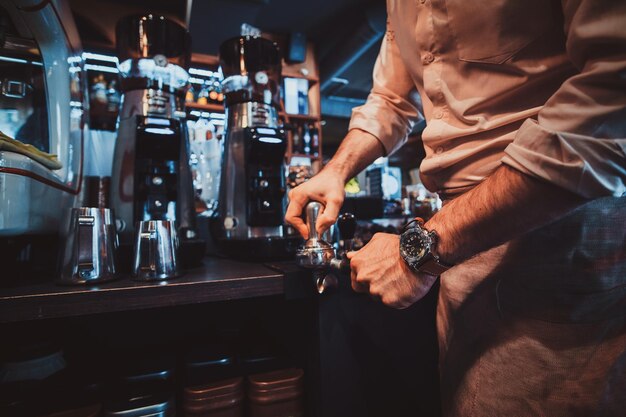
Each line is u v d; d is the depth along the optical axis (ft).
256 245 2.99
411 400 2.83
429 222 1.73
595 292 1.67
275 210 3.34
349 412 2.53
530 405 1.77
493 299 1.92
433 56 2.04
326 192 2.44
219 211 3.56
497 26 1.69
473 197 1.56
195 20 9.64
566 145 1.28
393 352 2.77
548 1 1.59
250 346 3.05
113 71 8.03
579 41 1.34
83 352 3.35
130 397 2.38
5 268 2.32
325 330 2.46
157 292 2.07
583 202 1.33
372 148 2.78
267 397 2.52
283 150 3.37
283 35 12.76
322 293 2.43
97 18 9.44
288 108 12.08
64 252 2.16
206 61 10.36
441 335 2.39
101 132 4.28
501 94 1.82
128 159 3.01
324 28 12.48
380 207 4.69
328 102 18.89
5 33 2.65
